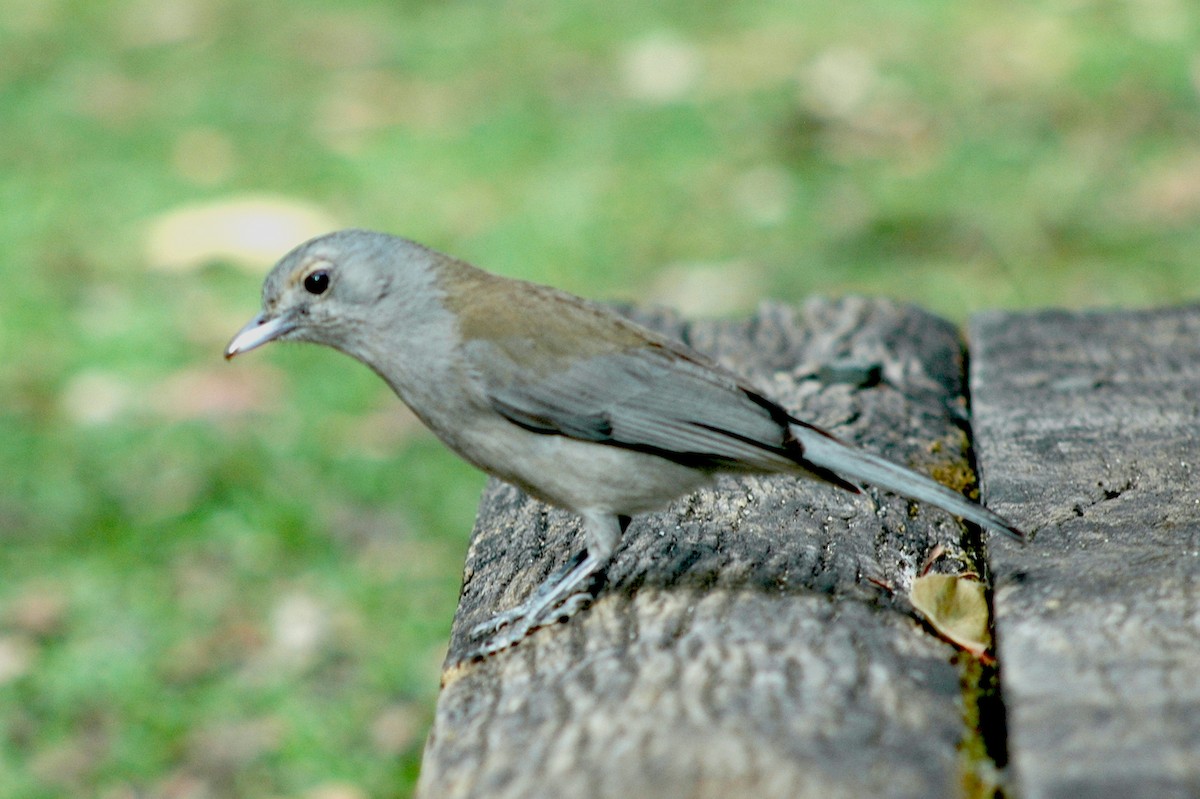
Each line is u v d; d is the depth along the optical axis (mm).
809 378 8570
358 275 7234
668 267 16328
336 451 13828
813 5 22609
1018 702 5223
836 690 5523
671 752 5164
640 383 6953
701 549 6805
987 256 16141
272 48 22453
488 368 7027
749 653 5809
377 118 20031
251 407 14445
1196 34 20406
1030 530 6660
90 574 12406
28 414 14297
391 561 12547
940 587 6172
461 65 21531
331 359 15273
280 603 12125
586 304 7332
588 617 6398
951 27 21391
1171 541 6445
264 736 10945
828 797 4883
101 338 15445
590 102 20156
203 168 18797
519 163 18641
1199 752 4883
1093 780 4773
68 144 19625
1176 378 8203
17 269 16578
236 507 13070
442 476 13516
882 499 7188
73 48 22750
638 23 22547
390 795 10438
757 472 6988
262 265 16594
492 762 5332
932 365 8727
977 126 18750
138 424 14172
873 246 16500
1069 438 7555
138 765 10711
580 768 5164
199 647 11734
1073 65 19953
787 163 18297
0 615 11977
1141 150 17844
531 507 7727
